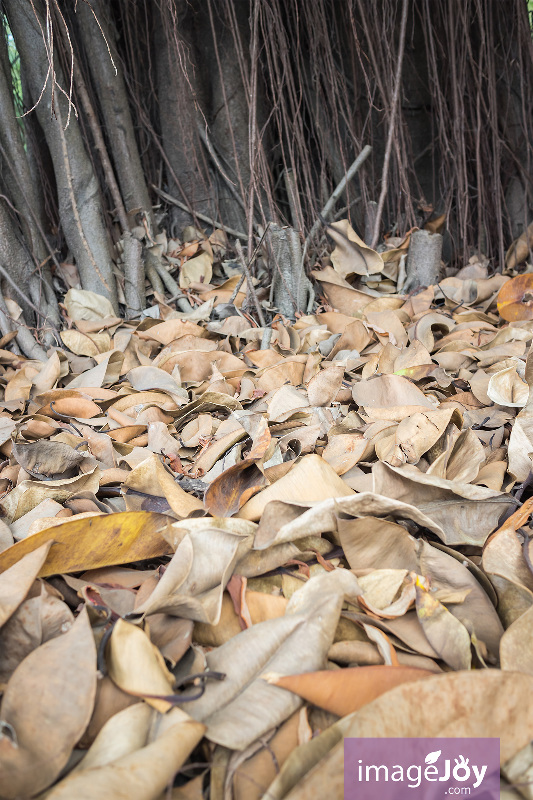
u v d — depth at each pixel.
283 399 1.45
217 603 0.77
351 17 2.61
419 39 3.43
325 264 2.76
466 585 0.86
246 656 0.72
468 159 3.25
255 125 2.40
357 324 1.99
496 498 0.99
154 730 0.63
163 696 0.63
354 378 1.75
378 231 2.79
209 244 2.92
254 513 0.96
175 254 2.91
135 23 2.90
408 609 0.81
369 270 2.60
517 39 3.10
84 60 2.74
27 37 2.31
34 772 0.58
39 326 2.44
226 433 1.33
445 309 2.58
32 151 2.80
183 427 1.51
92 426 1.48
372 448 1.22
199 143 2.91
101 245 2.59
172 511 1.02
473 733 0.62
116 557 0.89
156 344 2.16
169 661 0.73
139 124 3.07
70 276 2.66
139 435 1.43
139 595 0.81
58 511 1.04
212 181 3.17
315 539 0.93
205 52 3.11
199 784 0.62
